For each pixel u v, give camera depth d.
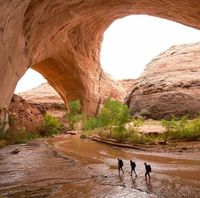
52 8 19.39
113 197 7.12
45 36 23.31
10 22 14.60
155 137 20.64
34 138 29.22
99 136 25.69
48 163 12.90
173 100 32.19
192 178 9.14
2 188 8.41
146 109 34.19
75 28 34.81
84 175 10.04
